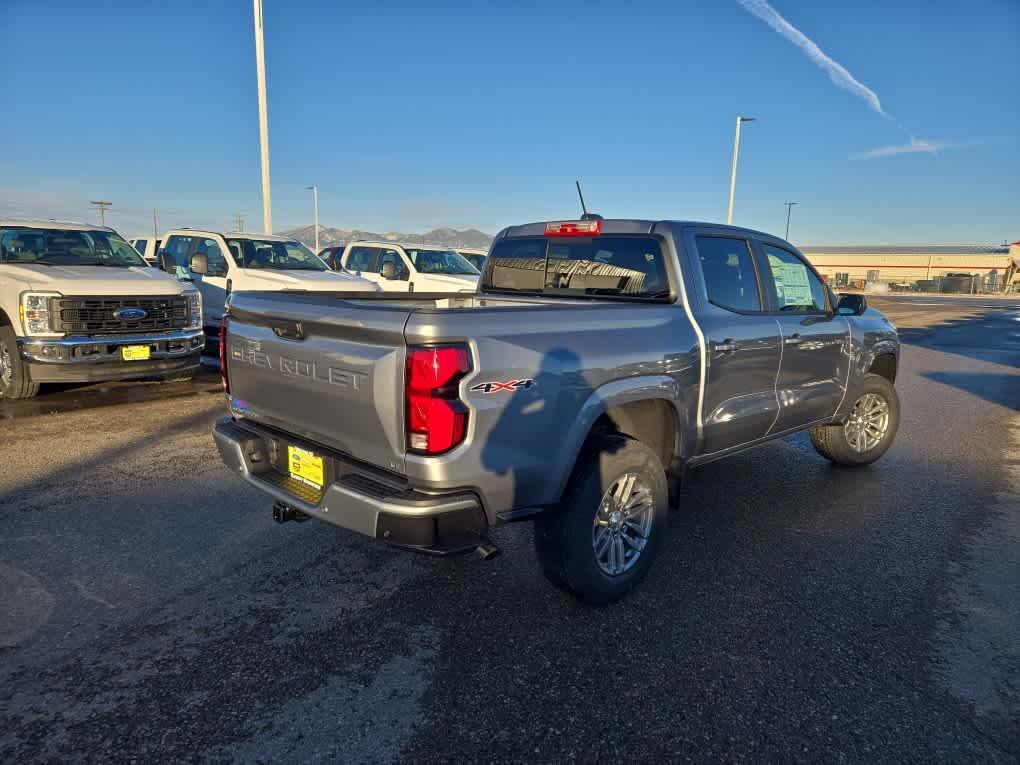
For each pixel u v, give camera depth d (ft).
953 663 9.66
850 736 8.11
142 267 28.78
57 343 23.62
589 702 8.63
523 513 9.53
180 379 30.25
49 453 18.29
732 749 7.86
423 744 7.83
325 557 12.47
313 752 7.66
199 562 12.15
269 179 53.88
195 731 7.95
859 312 16.38
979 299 169.07
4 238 26.35
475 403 8.60
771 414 14.58
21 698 8.42
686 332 12.07
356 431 9.18
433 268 49.57
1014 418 26.61
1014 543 13.91
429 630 10.20
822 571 12.48
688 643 10.01
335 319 9.14
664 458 12.35
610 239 13.64
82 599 10.80
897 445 21.93
